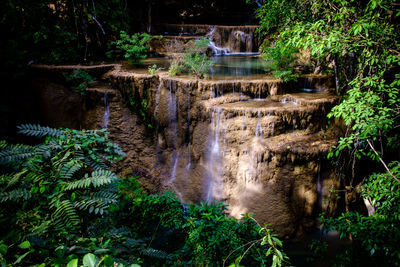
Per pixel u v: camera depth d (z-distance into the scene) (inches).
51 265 73.2
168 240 169.0
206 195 311.1
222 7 737.6
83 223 115.3
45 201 105.2
